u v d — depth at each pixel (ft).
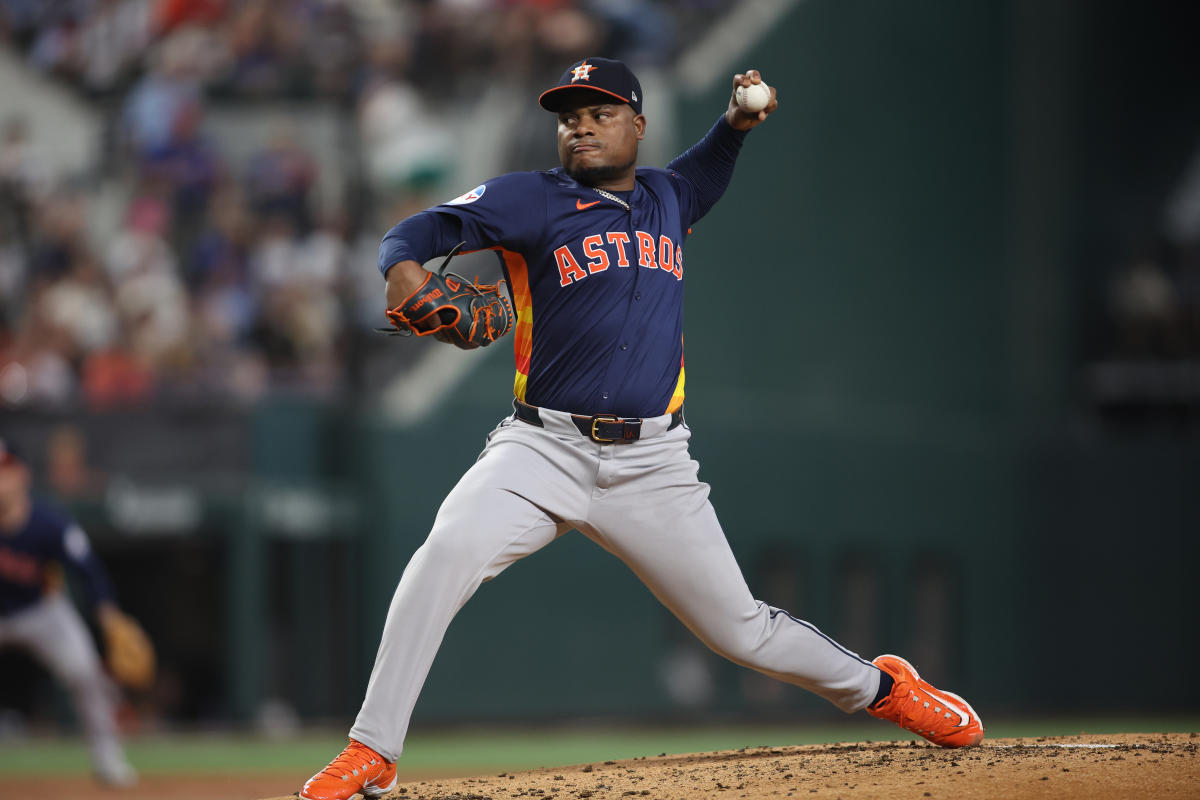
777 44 198.29
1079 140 235.61
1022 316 229.45
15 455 98.43
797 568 193.98
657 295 49.65
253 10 197.77
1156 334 226.79
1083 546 215.51
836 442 199.31
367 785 48.57
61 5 202.69
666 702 180.04
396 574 164.04
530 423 49.60
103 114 195.93
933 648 207.10
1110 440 216.95
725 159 53.98
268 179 184.96
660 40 195.42
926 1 221.66
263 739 150.51
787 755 57.47
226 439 160.86
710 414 185.78
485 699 167.12
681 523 50.11
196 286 178.29
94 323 173.37
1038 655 213.25
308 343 175.11
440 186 183.42
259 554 158.71
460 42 198.29
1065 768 48.52
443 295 46.01
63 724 157.28
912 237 216.74
